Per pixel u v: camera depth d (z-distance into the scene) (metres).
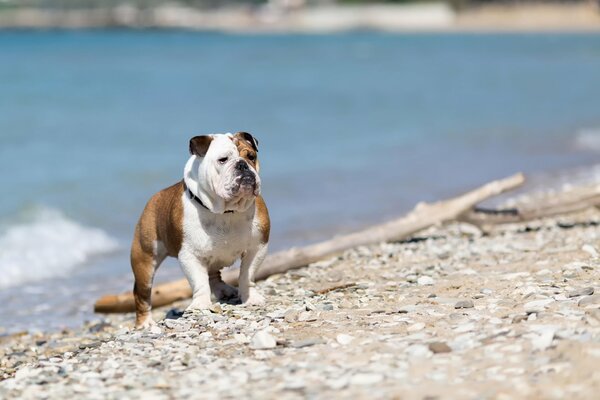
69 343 9.27
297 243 13.96
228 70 54.69
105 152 23.05
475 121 31.53
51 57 63.78
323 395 5.56
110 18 195.62
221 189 7.76
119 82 43.12
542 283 8.36
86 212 16.62
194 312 8.22
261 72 53.88
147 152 23.22
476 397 5.32
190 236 8.22
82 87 39.34
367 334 6.94
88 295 11.76
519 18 174.00
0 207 16.55
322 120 31.42
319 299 8.59
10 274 12.89
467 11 178.00
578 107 36.25
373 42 109.19
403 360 6.14
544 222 13.70
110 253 14.21
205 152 8.00
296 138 27.03
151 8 199.88
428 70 57.44
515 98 39.84
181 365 6.58
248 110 33.78
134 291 8.98
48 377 6.66
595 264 9.31
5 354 8.95
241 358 6.60
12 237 14.70
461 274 9.40
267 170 21.27
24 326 10.33
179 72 51.50
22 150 22.94
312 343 6.79
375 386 5.65
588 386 5.33
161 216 8.52
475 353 6.12
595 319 6.55
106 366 6.70
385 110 34.72
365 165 22.28
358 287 9.08
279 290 9.44
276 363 6.37
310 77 50.59
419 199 17.97
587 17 171.75
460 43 104.31
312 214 16.45
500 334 6.46
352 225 15.50
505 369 5.74
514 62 66.00
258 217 8.31
